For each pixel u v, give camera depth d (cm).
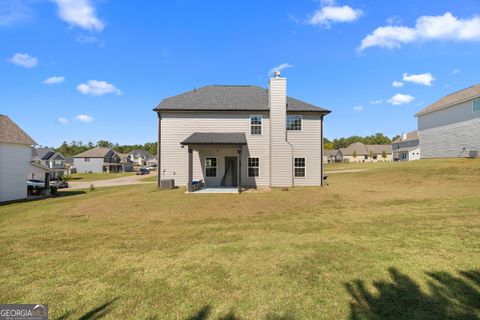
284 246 547
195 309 324
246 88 2023
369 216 807
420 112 3167
